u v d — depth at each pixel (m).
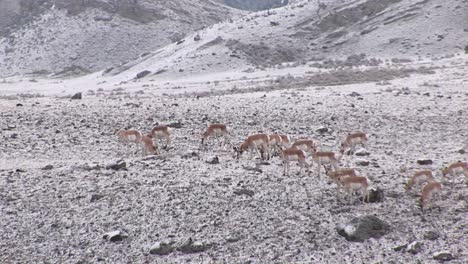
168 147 60.53
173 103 98.81
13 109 88.12
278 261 32.09
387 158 55.59
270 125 75.81
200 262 31.94
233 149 57.16
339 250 33.44
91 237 34.84
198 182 44.66
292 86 149.25
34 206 39.34
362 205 40.16
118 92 152.75
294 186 44.53
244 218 37.50
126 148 60.62
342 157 56.19
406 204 40.41
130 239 34.66
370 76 164.00
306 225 36.66
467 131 70.25
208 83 177.62
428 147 61.53
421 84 128.12
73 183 44.41
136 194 41.62
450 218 37.72
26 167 50.25
